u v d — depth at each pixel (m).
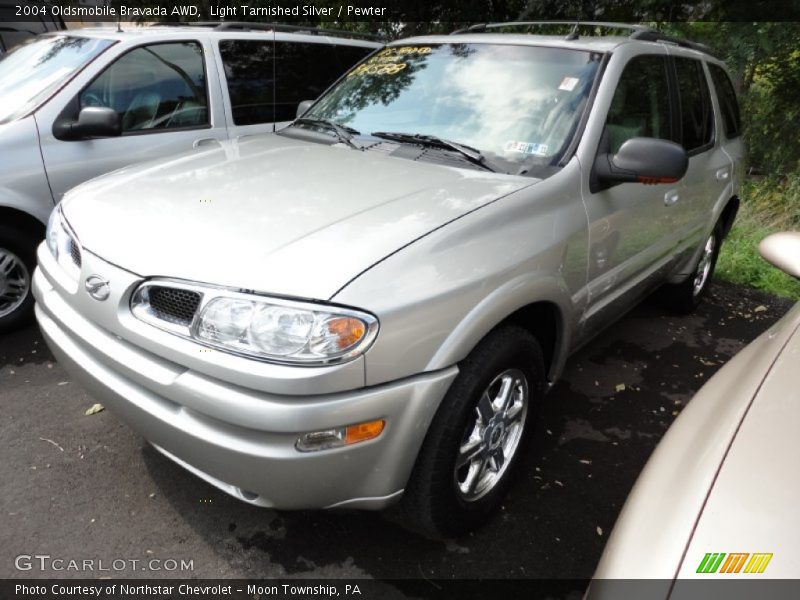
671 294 4.35
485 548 2.32
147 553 2.23
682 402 3.37
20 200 3.49
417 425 1.92
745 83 7.95
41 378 3.27
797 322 1.81
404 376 1.87
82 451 2.72
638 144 2.52
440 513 2.15
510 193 2.31
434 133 2.86
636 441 3.01
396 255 1.89
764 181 7.46
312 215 2.10
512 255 2.16
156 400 1.95
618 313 3.23
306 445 1.78
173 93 4.16
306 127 3.30
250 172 2.54
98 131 3.61
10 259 3.63
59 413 2.97
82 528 2.32
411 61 3.30
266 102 4.67
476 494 2.35
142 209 2.23
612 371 3.66
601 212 2.64
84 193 2.51
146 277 1.95
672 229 3.44
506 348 2.16
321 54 5.06
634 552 1.27
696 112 3.73
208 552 2.24
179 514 2.40
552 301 2.38
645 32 3.33
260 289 1.77
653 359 3.84
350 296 1.76
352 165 2.62
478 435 2.24
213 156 2.82
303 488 1.83
